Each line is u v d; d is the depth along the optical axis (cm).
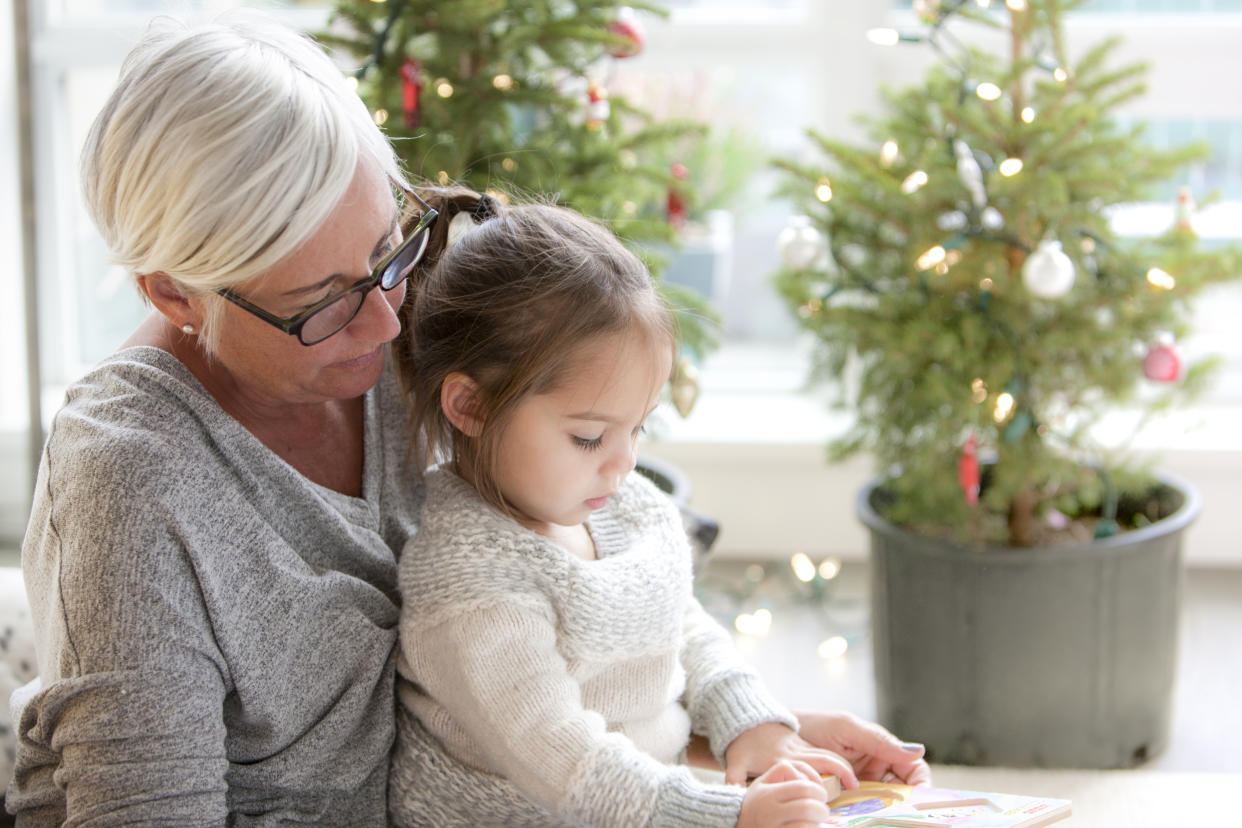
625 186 194
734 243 284
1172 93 253
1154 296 179
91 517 88
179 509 90
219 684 92
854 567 261
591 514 116
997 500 180
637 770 95
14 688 138
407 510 114
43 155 281
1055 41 178
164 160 84
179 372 97
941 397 171
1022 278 174
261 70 87
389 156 97
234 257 85
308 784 100
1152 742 183
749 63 267
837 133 266
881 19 258
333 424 109
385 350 112
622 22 188
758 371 292
